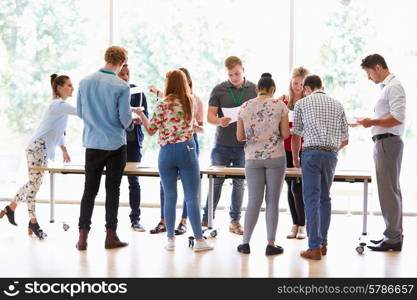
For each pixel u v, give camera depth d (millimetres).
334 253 5066
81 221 5086
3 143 7359
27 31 7238
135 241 5410
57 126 5566
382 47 6742
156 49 7102
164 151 4918
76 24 7172
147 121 5324
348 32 6836
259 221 6461
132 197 5895
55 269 4488
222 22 6988
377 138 5121
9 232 5742
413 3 6641
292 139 5203
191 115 4918
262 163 4840
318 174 4754
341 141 4895
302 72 5371
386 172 5102
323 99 4766
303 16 6891
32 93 7293
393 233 5168
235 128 5691
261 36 6938
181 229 5770
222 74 7055
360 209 7086
